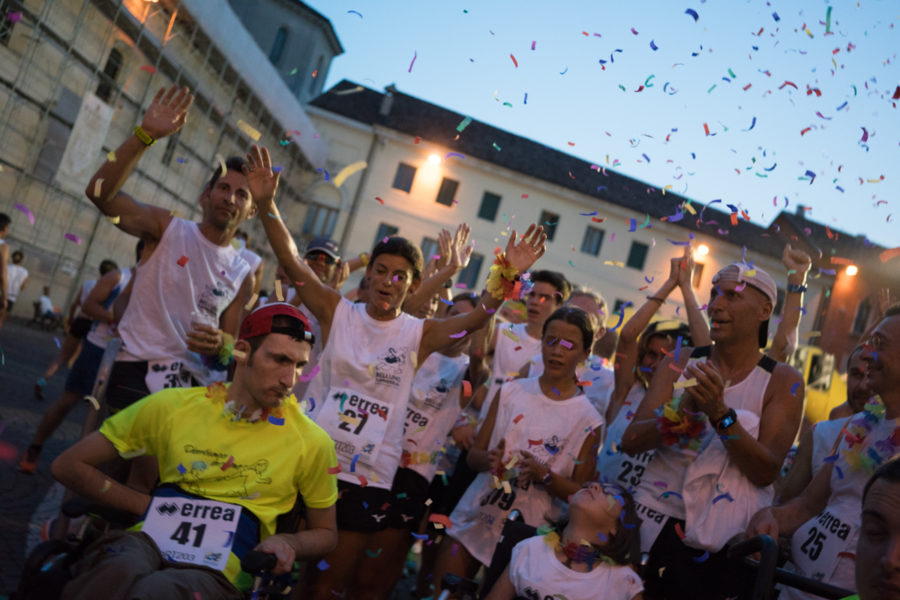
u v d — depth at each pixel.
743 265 3.71
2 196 20.31
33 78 20.52
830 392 26.12
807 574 3.10
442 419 4.97
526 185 39.09
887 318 3.17
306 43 42.81
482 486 4.57
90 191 4.03
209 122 29.28
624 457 4.39
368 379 4.00
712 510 3.55
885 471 1.67
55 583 2.42
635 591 3.22
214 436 2.95
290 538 2.85
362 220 38.06
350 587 4.40
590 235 39.28
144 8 23.45
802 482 3.58
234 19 26.95
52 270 22.98
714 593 3.58
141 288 4.44
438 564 4.51
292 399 3.09
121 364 4.43
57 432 8.20
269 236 3.92
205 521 2.84
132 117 25.20
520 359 5.84
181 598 2.41
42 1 20.08
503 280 3.94
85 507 2.79
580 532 3.27
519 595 3.30
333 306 4.11
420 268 4.18
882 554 1.61
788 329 4.43
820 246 36.03
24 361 14.04
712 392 3.35
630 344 4.98
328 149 38.50
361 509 3.92
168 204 28.25
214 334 4.09
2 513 4.99
